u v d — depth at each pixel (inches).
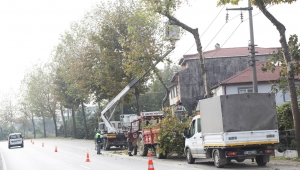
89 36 2007.9
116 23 1731.1
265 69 898.1
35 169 854.5
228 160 685.9
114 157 1114.7
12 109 4849.9
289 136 817.5
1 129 5167.3
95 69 1962.4
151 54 1343.5
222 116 670.5
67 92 2755.9
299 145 749.9
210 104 707.4
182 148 928.9
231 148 676.1
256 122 681.0
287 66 761.6
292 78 760.3
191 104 2106.3
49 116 4065.0
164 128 937.5
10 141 2107.5
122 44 1518.2
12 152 1700.3
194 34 999.6
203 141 733.3
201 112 738.8
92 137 3031.5
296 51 846.5
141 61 1374.3
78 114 3528.5
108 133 1461.6
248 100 684.7
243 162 785.6
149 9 970.7
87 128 3115.2
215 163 701.9
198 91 2112.5
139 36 1352.1
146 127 1063.0
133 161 942.4
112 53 1737.2
